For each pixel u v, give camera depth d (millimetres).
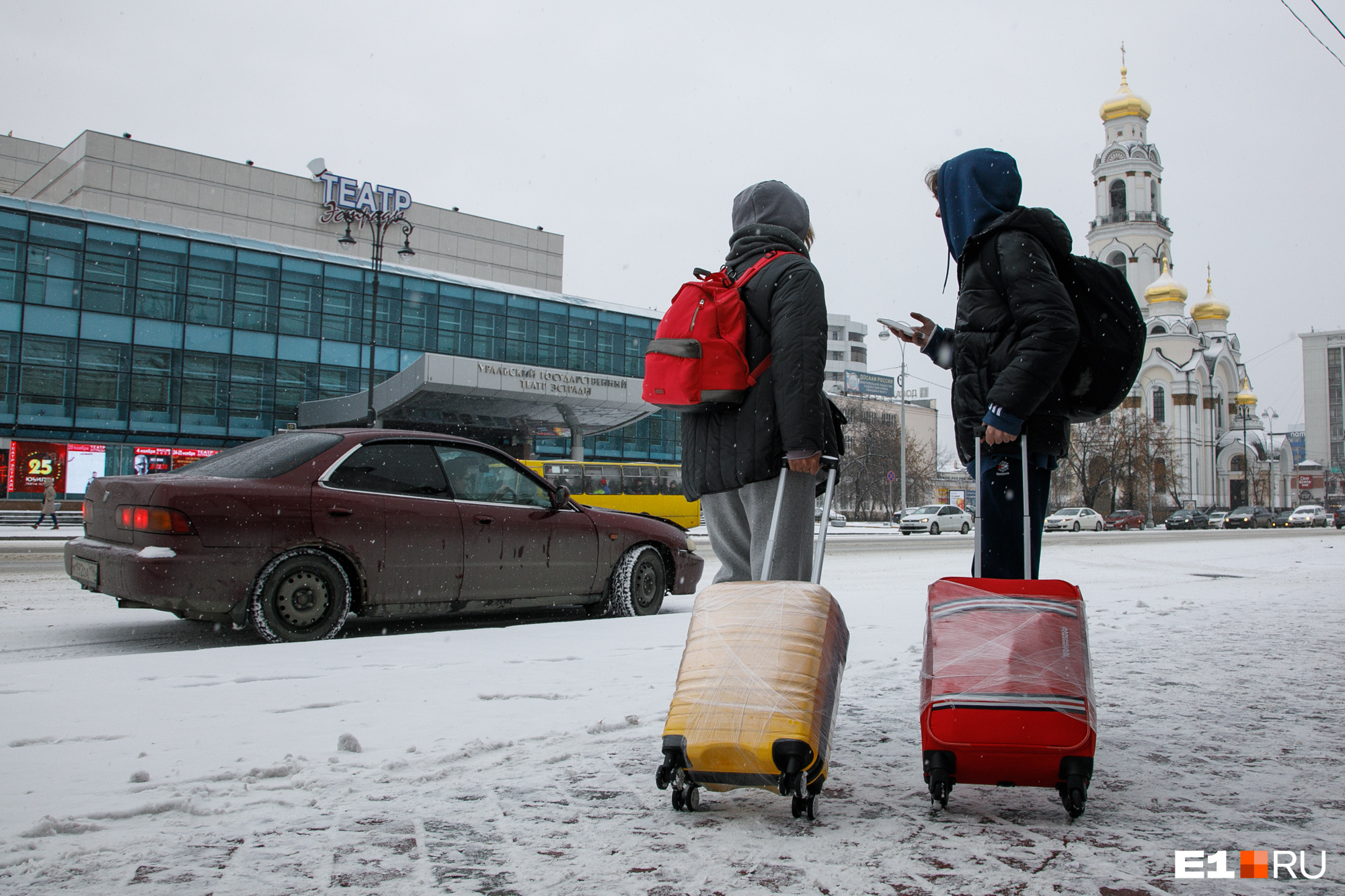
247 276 37188
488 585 6113
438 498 5988
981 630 2150
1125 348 2807
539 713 3197
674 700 2146
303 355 38219
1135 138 82000
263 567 5195
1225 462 84375
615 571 6836
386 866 1789
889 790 2348
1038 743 1988
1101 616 6594
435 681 3762
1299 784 2396
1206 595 8594
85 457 33719
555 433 40031
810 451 2889
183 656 4293
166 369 35312
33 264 33000
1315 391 128125
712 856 1843
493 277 58188
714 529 3406
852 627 5742
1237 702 3525
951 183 3027
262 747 2697
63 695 3363
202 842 1923
